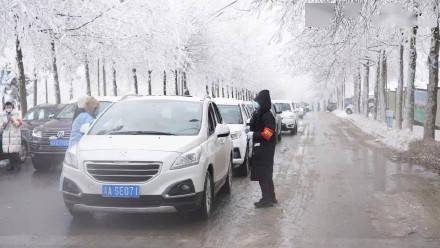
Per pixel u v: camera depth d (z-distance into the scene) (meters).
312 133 28.36
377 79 36.22
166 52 27.12
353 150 18.05
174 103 8.20
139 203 6.48
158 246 5.90
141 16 22.05
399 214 7.58
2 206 8.23
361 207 8.11
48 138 12.70
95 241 6.10
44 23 15.94
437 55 15.91
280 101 29.73
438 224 6.95
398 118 24.17
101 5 19.66
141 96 8.66
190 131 7.54
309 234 6.43
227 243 6.03
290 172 12.37
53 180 11.19
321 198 8.91
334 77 28.91
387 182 10.69
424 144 15.49
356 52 19.06
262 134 8.09
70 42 19.58
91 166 6.58
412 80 20.08
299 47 21.12
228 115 13.06
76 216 7.09
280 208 8.06
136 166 6.50
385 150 17.88
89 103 8.81
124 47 22.70
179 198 6.53
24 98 18.33
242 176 11.91
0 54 17.03
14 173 12.41
